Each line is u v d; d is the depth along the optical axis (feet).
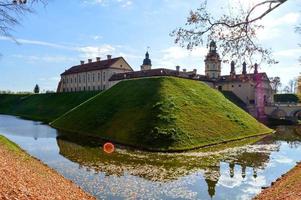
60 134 180.14
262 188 83.51
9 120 274.77
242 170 104.17
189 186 85.40
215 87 367.45
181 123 163.43
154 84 212.02
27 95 431.84
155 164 111.34
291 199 52.47
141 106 185.78
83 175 93.50
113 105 200.95
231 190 82.38
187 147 141.49
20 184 51.57
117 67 391.24
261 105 328.29
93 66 417.49
